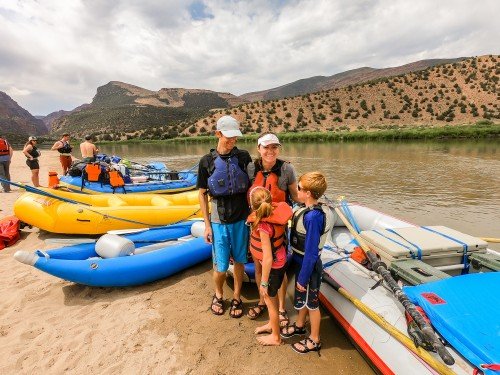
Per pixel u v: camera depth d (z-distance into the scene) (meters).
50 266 3.73
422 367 2.35
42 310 3.72
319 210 2.70
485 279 2.57
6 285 4.25
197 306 3.79
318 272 2.87
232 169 3.18
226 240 3.34
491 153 24.25
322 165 18.73
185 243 4.72
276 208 2.79
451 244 3.12
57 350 3.07
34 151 9.77
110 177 8.11
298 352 3.06
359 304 2.96
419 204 9.50
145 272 4.18
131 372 2.81
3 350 3.07
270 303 2.96
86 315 3.63
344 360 2.99
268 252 2.78
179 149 41.28
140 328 3.39
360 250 3.75
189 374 2.80
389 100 83.75
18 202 6.02
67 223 5.67
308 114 80.81
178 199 7.37
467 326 2.16
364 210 5.42
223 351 3.07
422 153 24.94
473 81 85.69
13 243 5.70
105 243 4.46
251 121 78.62
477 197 10.32
